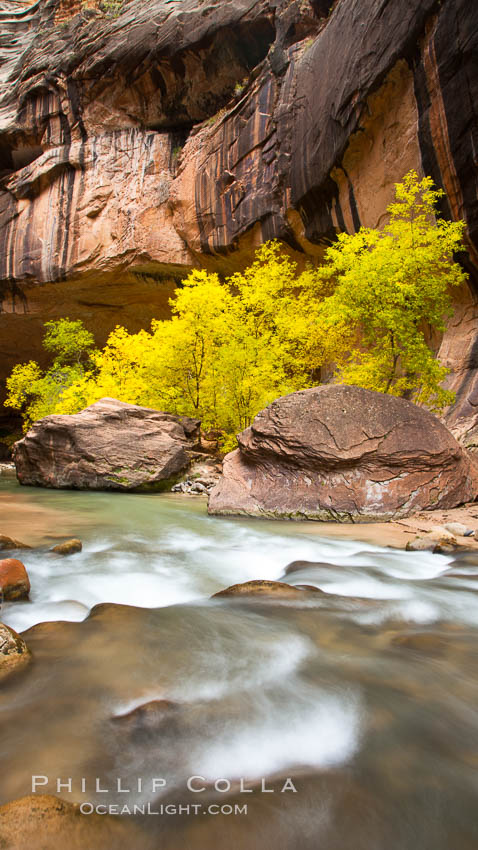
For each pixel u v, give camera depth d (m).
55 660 2.40
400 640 2.81
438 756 1.82
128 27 22.50
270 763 1.76
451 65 10.66
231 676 2.34
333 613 3.20
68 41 25.36
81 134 24.73
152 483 11.64
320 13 17.45
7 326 29.08
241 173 19.22
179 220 21.91
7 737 1.81
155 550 5.19
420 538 5.29
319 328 14.84
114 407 12.78
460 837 1.45
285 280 15.80
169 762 1.73
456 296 12.64
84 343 24.75
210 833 1.41
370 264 9.88
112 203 23.77
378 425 7.44
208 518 7.46
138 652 2.53
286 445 7.58
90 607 3.41
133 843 1.36
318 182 15.74
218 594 3.58
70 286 25.19
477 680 2.37
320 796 1.58
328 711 2.08
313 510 7.23
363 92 12.98
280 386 12.89
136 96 23.39
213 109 22.72
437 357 12.69
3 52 32.88
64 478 11.94
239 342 13.73
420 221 10.41
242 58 20.88
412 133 12.30
